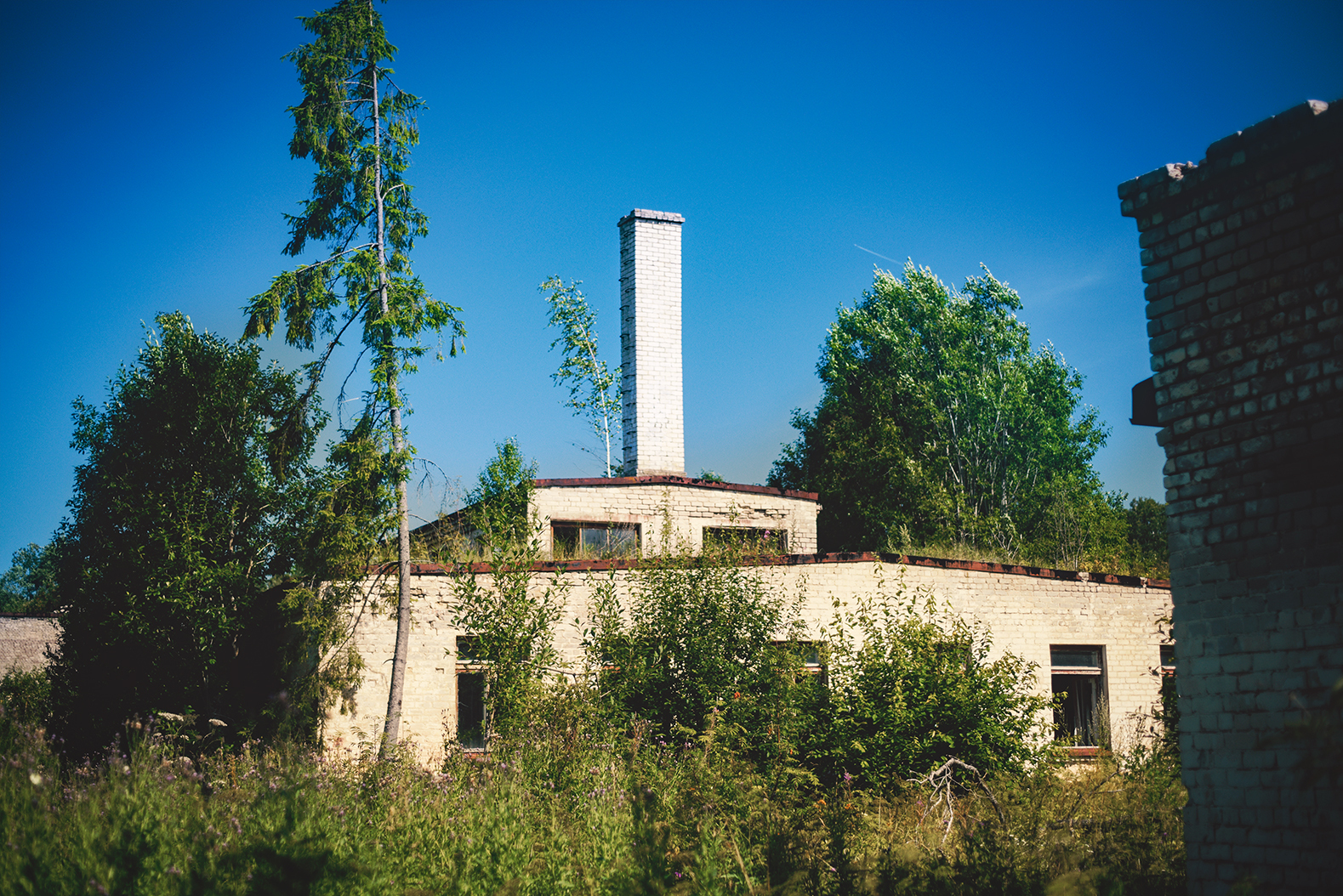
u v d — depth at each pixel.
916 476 32.62
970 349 37.59
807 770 12.72
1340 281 6.17
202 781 8.52
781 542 22.28
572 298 30.17
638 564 15.55
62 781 8.36
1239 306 6.73
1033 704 14.13
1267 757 6.32
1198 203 7.04
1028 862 7.83
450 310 16.39
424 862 7.52
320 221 16.92
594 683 14.38
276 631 16.72
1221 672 6.65
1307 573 6.21
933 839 9.68
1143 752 13.43
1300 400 6.35
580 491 20.77
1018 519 34.47
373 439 15.52
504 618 14.91
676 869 7.74
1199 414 6.94
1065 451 37.44
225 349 17.66
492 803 8.77
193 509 16.33
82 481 16.62
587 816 9.29
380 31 16.94
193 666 15.75
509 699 14.12
